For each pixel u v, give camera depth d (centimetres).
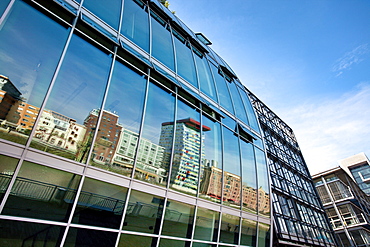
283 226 1662
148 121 747
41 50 546
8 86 471
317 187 3734
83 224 513
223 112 1197
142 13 998
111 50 726
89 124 591
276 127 2794
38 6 577
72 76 588
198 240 773
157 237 649
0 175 426
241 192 1066
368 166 4353
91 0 756
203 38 1644
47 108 521
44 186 480
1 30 485
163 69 917
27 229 434
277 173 2108
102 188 574
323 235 2161
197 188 842
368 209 3456
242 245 958
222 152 1040
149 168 700
